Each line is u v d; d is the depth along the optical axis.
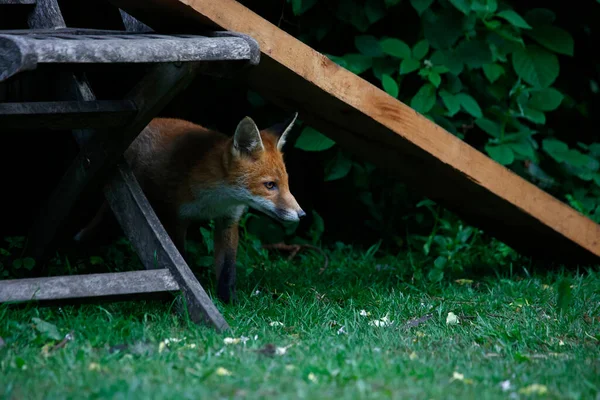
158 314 8.01
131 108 7.91
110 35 7.99
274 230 13.16
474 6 11.84
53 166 11.83
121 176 8.55
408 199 13.61
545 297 9.44
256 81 9.50
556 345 7.51
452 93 12.47
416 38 12.98
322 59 8.85
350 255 12.61
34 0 9.23
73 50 6.63
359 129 9.85
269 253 12.83
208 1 8.10
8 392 5.20
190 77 7.70
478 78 13.23
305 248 12.96
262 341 7.14
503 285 10.23
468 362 6.57
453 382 5.79
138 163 9.99
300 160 13.94
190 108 13.30
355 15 12.56
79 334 6.95
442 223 12.81
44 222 9.17
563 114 14.96
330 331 7.70
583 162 12.76
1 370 5.81
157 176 9.84
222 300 9.45
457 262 12.13
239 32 8.23
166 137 10.12
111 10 11.08
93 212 12.11
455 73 12.10
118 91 12.10
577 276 10.70
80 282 7.46
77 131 8.61
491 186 10.13
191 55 7.38
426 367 6.09
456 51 12.25
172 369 5.99
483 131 13.95
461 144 9.83
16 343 6.66
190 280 7.94
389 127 9.37
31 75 8.80
